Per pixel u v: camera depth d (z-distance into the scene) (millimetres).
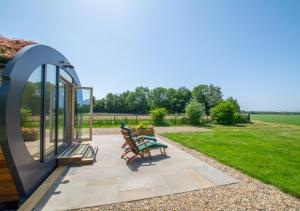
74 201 3076
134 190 3523
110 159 5789
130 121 19438
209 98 58125
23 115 3273
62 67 5797
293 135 11625
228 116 20688
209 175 4363
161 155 6289
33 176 3592
